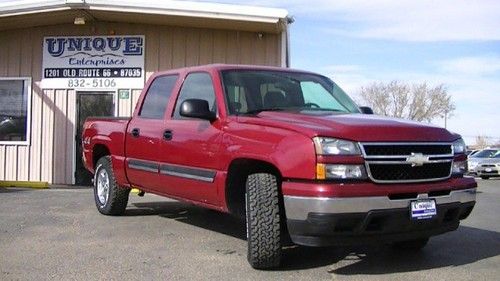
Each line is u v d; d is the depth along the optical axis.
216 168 5.71
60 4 11.75
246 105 5.91
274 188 5.06
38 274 5.06
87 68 13.45
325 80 6.93
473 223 8.32
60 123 13.52
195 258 5.69
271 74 6.48
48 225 7.37
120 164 7.67
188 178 6.17
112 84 13.37
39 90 13.62
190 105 5.75
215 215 8.31
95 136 8.41
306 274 5.12
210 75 6.30
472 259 5.82
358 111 6.40
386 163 4.81
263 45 12.91
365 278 5.02
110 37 13.36
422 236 5.10
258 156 5.13
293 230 4.85
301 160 4.75
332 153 4.68
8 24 13.11
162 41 13.24
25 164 13.63
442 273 5.22
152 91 7.45
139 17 12.40
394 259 5.76
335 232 4.69
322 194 4.60
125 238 6.62
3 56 13.76
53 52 13.56
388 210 4.74
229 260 5.61
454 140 5.42
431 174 5.09
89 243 6.32
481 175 27.70
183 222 7.71
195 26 12.93
